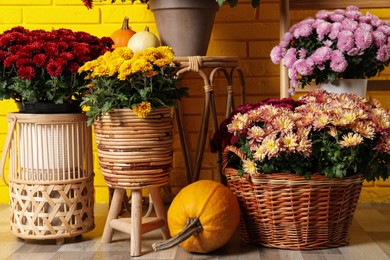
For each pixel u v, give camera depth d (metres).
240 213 2.46
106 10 3.28
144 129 2.32
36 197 2.47
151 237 2.62
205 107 2.77
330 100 2.44
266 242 2.43
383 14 3.23
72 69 2.44
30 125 2.49
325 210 2.35
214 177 3.28
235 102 3.28
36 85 2.46
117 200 2.53
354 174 2.38
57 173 2.49
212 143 2.56
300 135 2.26
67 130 2.50
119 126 2.32
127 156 2.33
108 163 2.36
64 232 2.50
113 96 2.30
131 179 2.34
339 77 2.73
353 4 3.06
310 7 3.06
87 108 3.33
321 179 2.30
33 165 2.49
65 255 2.36
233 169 2.44
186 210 2.32
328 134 2.28
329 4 3.06
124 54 2.38
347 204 2.40
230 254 2.36
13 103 3.30
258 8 3.24
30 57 2.44
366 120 2.33
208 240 2.31
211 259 2.30
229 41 3.26
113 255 2.36
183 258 2.32
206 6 2.78
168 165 2.41
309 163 2.29
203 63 2.71
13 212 2.56
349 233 2.65
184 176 3.29
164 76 2.35
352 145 2.21
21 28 2.62
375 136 2.32
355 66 2.71
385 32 2.68
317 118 2.26
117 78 2.29
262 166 2.31
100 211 3.13
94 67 2.34
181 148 3.22
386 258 2.27
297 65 2.65
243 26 3.25
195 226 2.30
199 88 3.26
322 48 2.63
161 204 2.54
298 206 2.34
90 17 3.28
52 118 2.46
